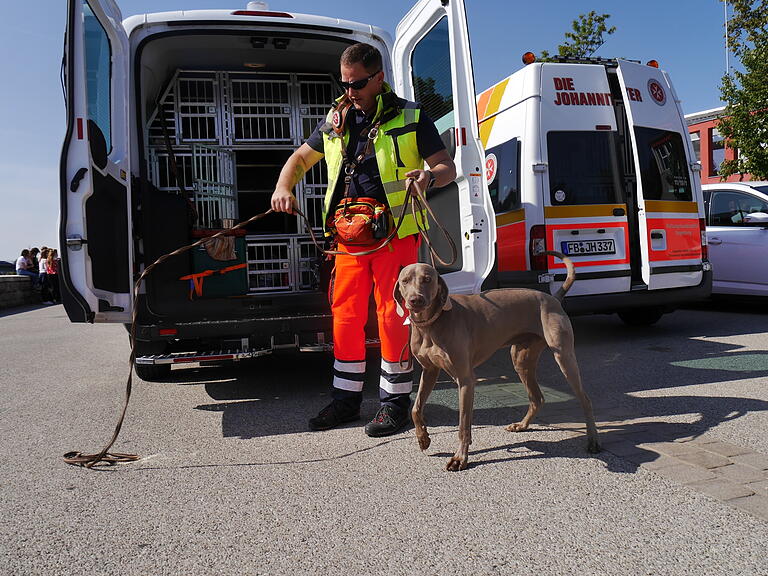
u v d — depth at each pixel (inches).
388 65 196.9
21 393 201.9
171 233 173.8
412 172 124.0
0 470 125.2
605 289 246.1
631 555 82.1
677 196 260.4
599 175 248.8
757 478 105.9
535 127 241.1
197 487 111.7
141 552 87.5
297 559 84.0
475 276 168.9
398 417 140.0
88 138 143.9
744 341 240.1
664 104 265.0
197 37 203.5
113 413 168.9
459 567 80.4
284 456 127.0
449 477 112.0
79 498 108.6
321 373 215.6
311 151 150.0
